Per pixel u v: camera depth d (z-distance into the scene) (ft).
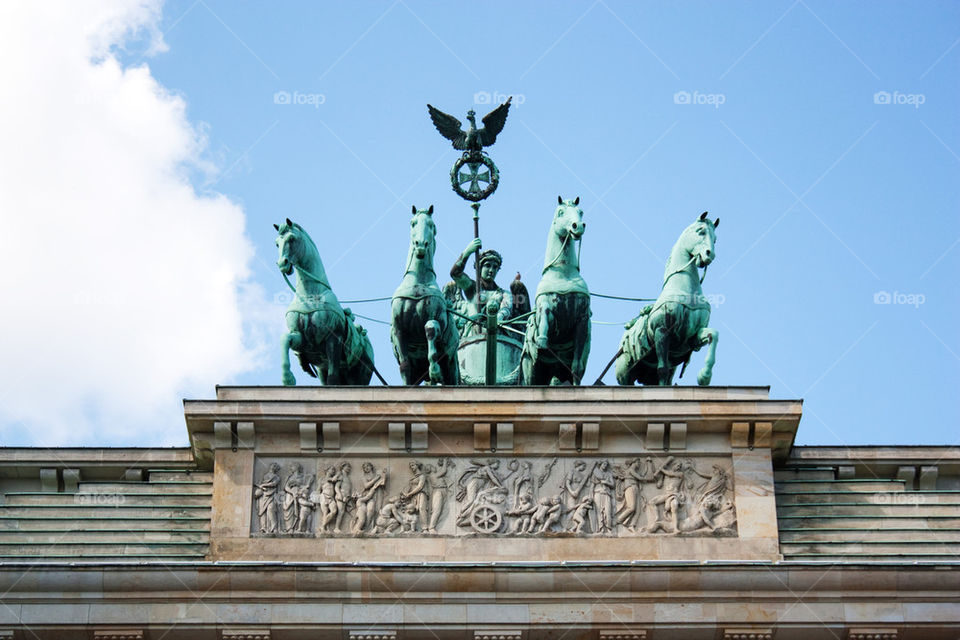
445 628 256.11
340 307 288.30
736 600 257.96
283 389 271.49
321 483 267.18
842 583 258.37
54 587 256.52
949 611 257.75
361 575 256.73
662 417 267.80
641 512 266.36
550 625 256.32
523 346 300.61
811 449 276.21
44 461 275.80
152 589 256.73
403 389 270.67
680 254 286.05
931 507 271.08
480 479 267.18
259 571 256.93
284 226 287.07
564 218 284.82
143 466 276.00
